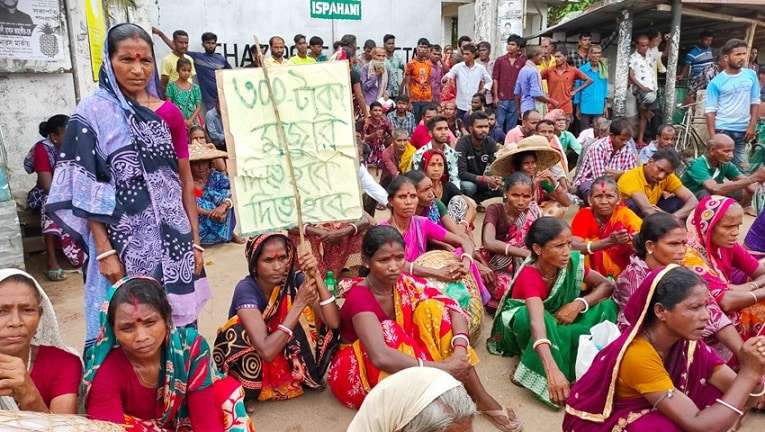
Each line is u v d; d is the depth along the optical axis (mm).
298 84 3305
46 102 6941
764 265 4023
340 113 3357
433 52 11859
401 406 1696
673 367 2723
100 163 2822
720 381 2752
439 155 5562
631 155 6863
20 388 2148
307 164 3344
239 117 3244
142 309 2316
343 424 3369
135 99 2986
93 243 2920
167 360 2463
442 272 3957
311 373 3664
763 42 13781
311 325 3684
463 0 16812
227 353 3408
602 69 12180
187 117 9922
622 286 3818
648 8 10961
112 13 8375
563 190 6297
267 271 3334
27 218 6520
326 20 12477
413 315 3396
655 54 11602
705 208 3918
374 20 13008
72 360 2547
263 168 3275
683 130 10992
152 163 2943
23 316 2283
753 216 7293
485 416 3389
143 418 2561
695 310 2488
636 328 2604
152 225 2953
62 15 6930
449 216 5125
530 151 5848
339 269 5191
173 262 3039
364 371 3352
